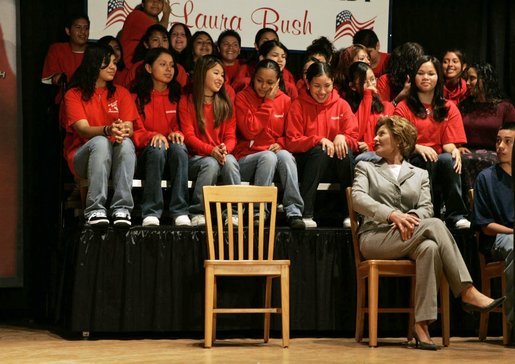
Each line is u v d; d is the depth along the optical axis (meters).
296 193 4.87
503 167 4.69
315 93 5.18
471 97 5.64
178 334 4.87
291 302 4.76
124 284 4.58
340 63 5.77
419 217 4.45
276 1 6.12
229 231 4.38
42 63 5.85
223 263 4.24
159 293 4.61
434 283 4.21
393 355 3.94
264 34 6.01
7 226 5.71
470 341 4.71
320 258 4.81
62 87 5.32
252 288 4.76
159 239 4.63
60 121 5.25
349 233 4.84
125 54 5.84
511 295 3.02
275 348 4.23
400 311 4.46
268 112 5.22
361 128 5.38
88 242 4.55
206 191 4.37
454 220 5.02
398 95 5.69
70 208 5.46
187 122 5.09
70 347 4.21
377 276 4.30
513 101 6.41
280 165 4.92
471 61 6.44
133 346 4.27
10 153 5.72
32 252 5.84
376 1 6.25
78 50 5.74
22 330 5.07
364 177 4.57
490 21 6.47
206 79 5.06
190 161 4.96
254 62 5.84
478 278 4.91
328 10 6.20
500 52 6.45
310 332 5.07
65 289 4.78
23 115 5.82
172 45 5.88
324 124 5.22
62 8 5.90
